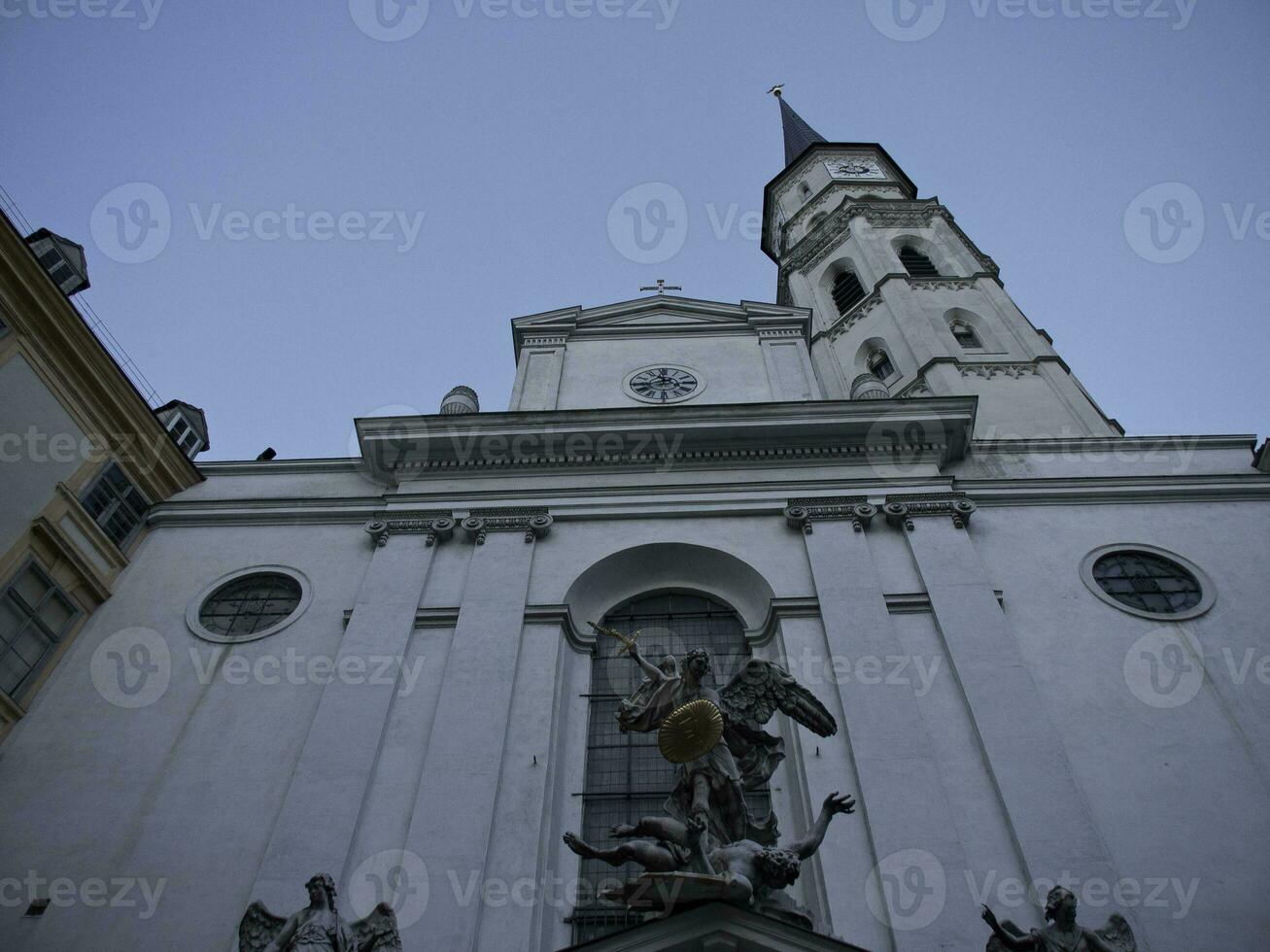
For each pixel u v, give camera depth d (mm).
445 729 13547
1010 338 24859
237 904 11922
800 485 17625
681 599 16562
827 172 36125
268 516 17922
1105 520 17047
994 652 14328
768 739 11180
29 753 13797
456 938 11227
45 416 15938
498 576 16000
